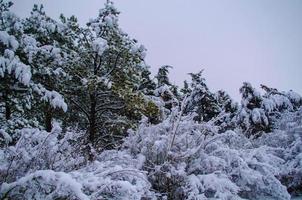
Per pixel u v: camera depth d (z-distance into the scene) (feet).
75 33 35.55
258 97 43.11
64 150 16.49
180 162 17.90
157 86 49.80
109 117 36.83
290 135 24.53
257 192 18.49
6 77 24.73
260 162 18.79
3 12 27.09
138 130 20.90
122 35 35.73
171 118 20.16
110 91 33.78
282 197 17.56
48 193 11.70
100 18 35.99
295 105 46.75
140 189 14.11
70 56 33.86
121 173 13.80
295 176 20.71
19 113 31.30
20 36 27.22
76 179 12.36
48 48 31.09
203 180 16.76
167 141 18.22
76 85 34.78
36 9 35.27
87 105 35.68
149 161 17.99
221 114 20.58
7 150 13.88
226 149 18.47
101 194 13.05
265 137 27.66
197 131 20.26
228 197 15.92
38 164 13.98
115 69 34.47
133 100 32.37
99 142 32.78
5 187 10.87
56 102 27.35
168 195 17.01
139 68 36.47
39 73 28.94
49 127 34.65
